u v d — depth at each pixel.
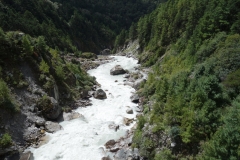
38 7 121.00
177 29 76.62
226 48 34.62
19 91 33.66
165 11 91.75
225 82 27.25
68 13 163.62
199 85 26.67
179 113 25.08
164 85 32.94
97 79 64.00
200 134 21.83
